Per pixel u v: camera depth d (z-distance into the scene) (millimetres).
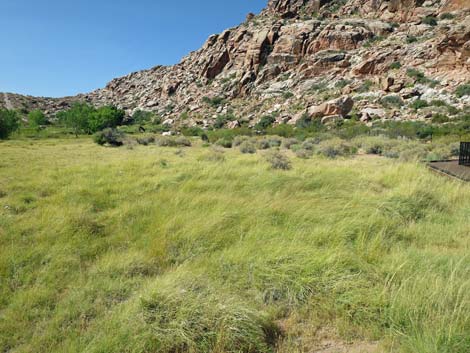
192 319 2496
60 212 5469
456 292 2797
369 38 58031
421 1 59656
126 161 11992
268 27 67938
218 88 67562
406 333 2439
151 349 2311
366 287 3020
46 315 2811
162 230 4621
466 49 40406
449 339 2195
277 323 2725
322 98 47844
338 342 2469
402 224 4926
